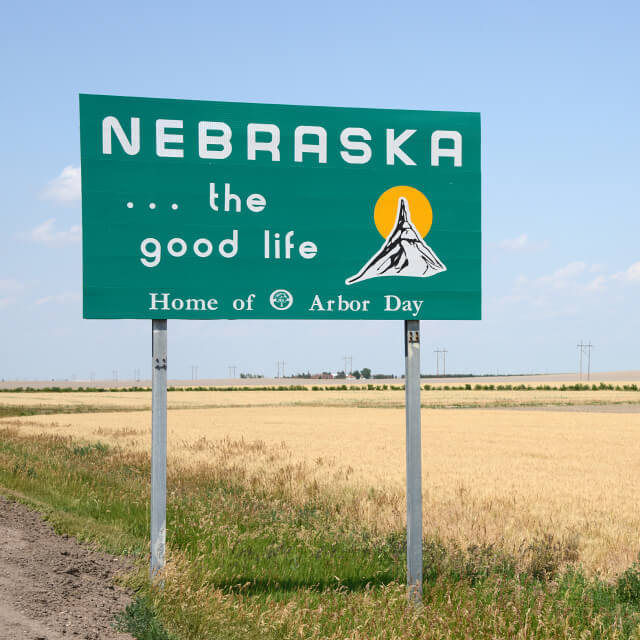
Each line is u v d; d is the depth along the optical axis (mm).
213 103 8469
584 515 14805
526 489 18672
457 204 8930
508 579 9141
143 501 13484
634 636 7113
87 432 36312
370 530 11969
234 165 8508
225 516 12297
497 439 37438
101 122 8203
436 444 34406
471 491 17703
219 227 8453
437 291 8844
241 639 6570
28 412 70188
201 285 8375
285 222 8609
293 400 106000
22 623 5816
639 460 26859
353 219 8742
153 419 7949
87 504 12695
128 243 8227
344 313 8672
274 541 10859
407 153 8867
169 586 7367
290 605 6961
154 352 8141
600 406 84812
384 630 6777
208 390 161500
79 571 8086
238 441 32344
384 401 102375
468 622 7172
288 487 16547
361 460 24781
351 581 8945
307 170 8672
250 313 8484
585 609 7859
